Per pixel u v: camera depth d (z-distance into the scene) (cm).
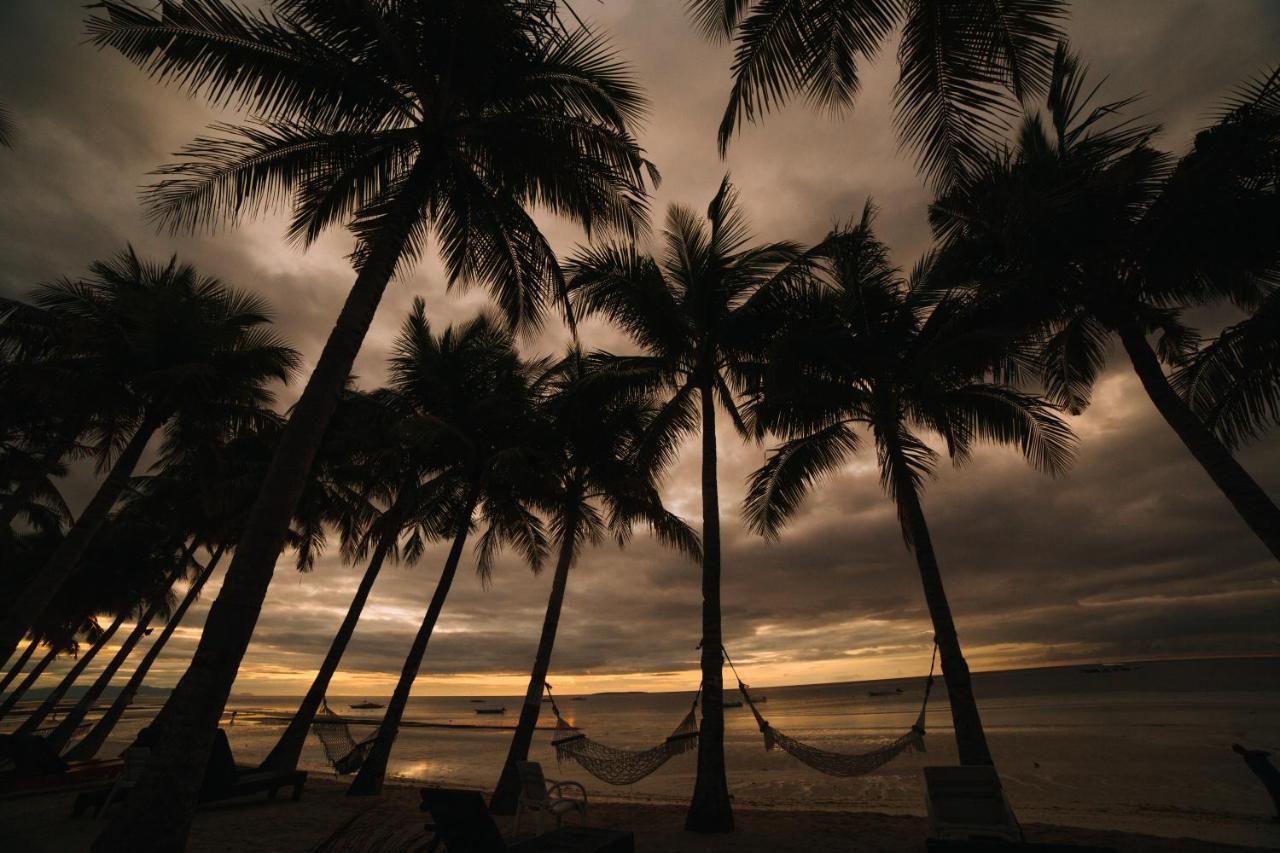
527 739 1141
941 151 591
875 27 609
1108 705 5075
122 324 1320
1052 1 552
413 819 912
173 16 659
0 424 1567
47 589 1048
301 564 2228
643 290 1172
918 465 1138
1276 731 2683
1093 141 834
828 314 1136
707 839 823
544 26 709
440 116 763
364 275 654
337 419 1719
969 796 658
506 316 943
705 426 1138
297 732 1336
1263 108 697
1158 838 793
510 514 1596
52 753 1070
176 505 1997
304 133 756
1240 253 781
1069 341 1117
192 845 736
